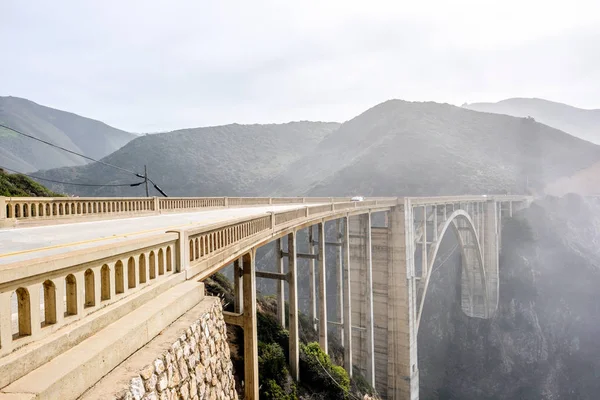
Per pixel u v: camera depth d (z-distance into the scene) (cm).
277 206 3059
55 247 859
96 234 1106
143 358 488
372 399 2855
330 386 2139
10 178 2941
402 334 3550
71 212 1547
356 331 3641
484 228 6519
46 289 429
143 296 615
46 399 345
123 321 529
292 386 1934
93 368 418
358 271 3644
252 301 1385
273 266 8138
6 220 1262
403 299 3544
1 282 350
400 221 3553
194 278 853
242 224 1247
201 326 674
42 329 409
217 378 720
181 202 2222
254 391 1395
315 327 2961
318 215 2230
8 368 349
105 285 539
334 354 2972
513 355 6506
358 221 3631
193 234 874
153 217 1812
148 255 661
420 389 6388
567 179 11238
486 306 6631
